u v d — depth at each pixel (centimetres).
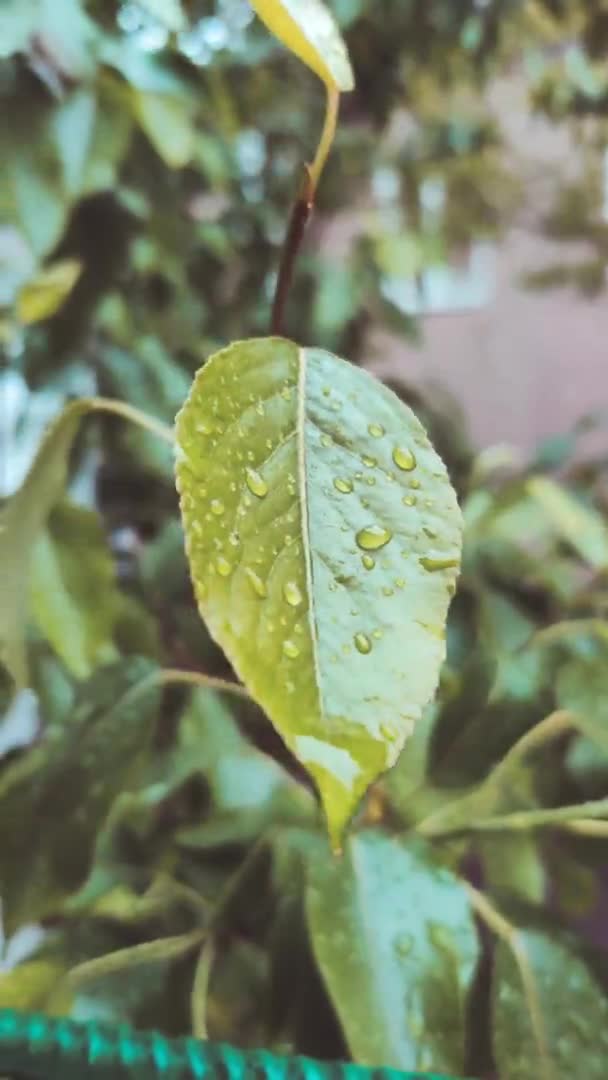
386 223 114
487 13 93
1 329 80
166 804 64
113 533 90
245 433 29
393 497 29
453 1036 37
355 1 79
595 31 95
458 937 39
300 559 28
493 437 150
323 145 34
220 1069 31
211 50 81
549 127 120
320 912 39
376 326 111
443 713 46
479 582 75
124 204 66
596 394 145
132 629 59
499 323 146
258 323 93
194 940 45
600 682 50
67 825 44
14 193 55
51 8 55
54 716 57
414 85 104
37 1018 33
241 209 98
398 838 42
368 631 28
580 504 82
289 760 50
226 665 53
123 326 76
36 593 50
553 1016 40
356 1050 37
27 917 43
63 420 43
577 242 128
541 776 54
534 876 55
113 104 57
